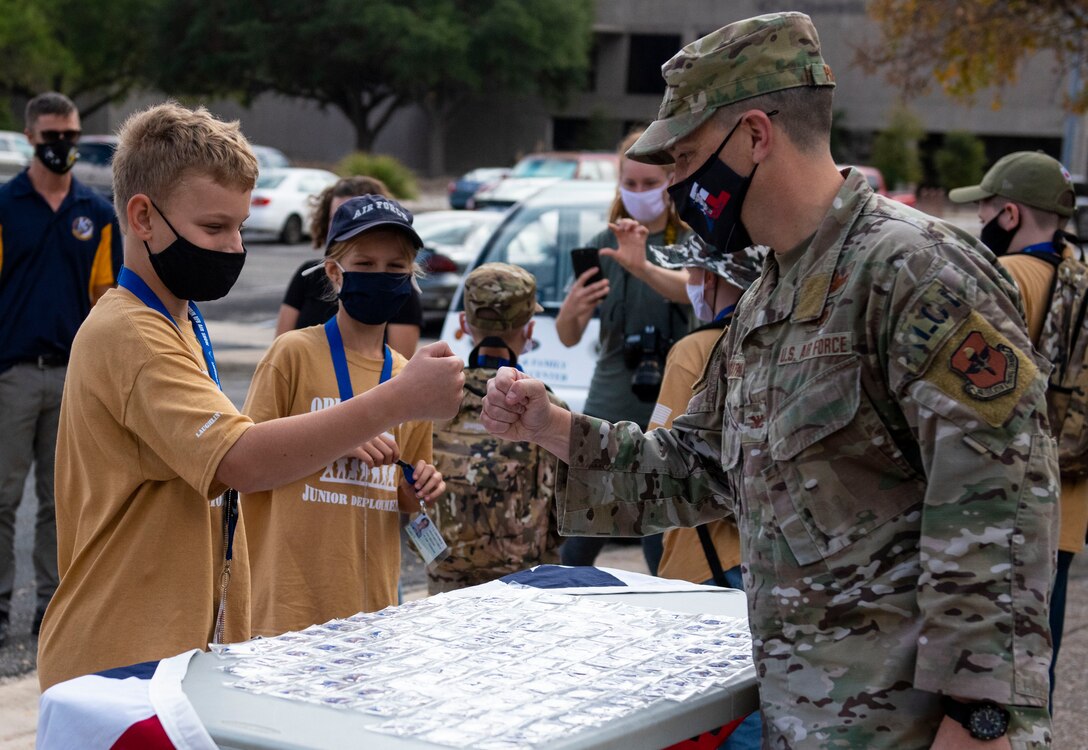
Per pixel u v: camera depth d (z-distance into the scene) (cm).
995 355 180
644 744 179
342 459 314
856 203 198
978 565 174
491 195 1980
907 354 183
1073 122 2145
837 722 185
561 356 669
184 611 231
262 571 314
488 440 359
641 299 462
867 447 189
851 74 4559
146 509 231
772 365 200
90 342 229
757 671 199
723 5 4712
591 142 4784
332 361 327
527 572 280
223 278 234
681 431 235
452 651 210
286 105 5038
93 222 514
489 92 4616
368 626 226
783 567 195
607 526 233
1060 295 383
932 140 4612
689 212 214
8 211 497
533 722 175
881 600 187
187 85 4119
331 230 326
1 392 494
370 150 4362
